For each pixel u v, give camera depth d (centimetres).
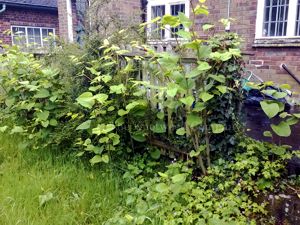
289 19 512
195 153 224
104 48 299
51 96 294
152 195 201
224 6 573
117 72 278
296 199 200
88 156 272
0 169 256
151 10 701
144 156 264
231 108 227
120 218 181
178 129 238
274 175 208
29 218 187
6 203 202
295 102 425
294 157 232
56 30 1109
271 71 537
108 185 226
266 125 330
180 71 218
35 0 1046
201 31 596
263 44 536
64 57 333
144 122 266
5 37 973
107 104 259
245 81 249
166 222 179
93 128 250
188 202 199
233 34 225
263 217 191
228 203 192
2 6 951
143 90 255
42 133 293
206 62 207
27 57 357
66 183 229
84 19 507
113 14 510
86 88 300
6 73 340
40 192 215
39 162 266
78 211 198
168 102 237
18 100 334
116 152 262
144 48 262
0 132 322
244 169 217
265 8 536
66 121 305
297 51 506
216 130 213
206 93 206
